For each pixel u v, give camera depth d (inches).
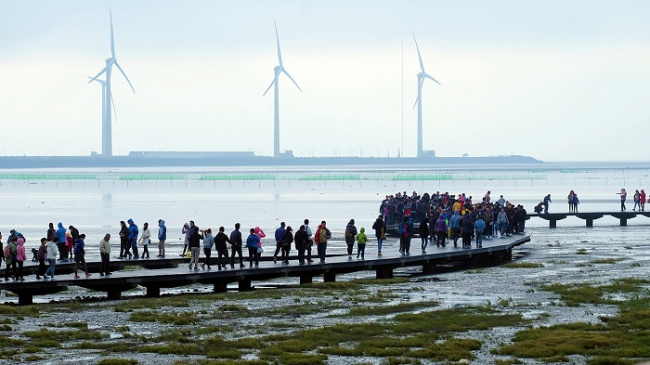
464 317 1690.5
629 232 4013.3
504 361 1300.4
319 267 2251.5
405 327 1585.9
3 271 2240.4
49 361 1318.9
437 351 1369.3
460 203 3125.0
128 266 2455.7
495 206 3297.2
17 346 1427.2
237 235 2148.1
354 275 2522.1
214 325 1630.2
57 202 6624.0
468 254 2640.3
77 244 1975.9
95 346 1424.7
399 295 2022.6
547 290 2084.2
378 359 1338.6
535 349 1376.7
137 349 1408.7
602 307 1813.5
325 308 1829.5
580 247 3272.6
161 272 2081.7
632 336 1480.1
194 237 2122.3
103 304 1894.7
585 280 2281.0
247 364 1289.4
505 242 2957.7
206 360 1321.4
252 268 2153.1
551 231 4097.0
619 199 6737.2
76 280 1942.7
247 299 1955.0
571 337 1457.9
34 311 1780.3
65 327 1603.1
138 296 2076.8
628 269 2532.0
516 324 1621.6
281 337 1501.0
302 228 2282.2
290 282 2372.0
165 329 1587.1
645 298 1924.2
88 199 7071.9
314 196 7372.1
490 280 2308.1
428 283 2257.6
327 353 1379.2
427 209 3331.7
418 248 2743.6
